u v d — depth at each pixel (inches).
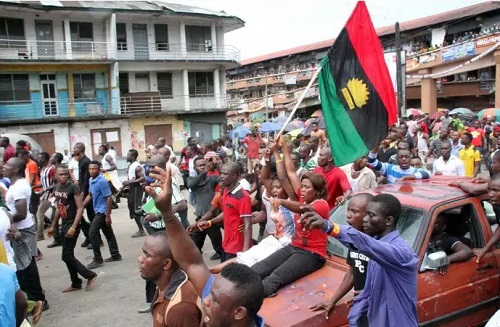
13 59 1131.9
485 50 1106.1
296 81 1812.3
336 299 160.2
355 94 236.5
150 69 1325.0
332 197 255.9
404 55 854.5
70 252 287.7
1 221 208.7
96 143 1251.2
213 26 1402.6
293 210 166.9
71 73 1237.1
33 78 1196.5
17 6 1121.4
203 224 248.5
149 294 249.4
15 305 135.4
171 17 1320.1
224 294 91.4
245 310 91.8
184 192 631.8
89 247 391.5
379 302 136.9
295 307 162.1
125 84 1315.2
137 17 1299.2
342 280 175.9
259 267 185.8
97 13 1223.5
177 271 116.0
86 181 376.2
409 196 195.3
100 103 1279.5
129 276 317.4
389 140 397.7
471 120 954.7
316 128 513.7
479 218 193.8
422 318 170.7
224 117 1435.8
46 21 1209.4
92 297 283.3
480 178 217.3
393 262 126.7
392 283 133.4
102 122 1253.1
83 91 1262.3
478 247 192.7
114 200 507.2
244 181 314.2
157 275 115.6
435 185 211.8
